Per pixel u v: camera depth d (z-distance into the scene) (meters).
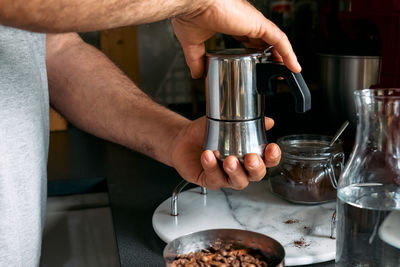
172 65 1.92
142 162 1.14
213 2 0.49
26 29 0.44
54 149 1.27
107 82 0.85
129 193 0.95
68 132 1.44
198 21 0.52
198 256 0.59
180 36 0.56
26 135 0.65
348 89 1.05
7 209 0.63
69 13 0.43
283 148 0.83
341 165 0.82
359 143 0.59
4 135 0.62
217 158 0.58
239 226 0.77
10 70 0.63
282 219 0.79
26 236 0.67
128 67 1.88
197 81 1.74
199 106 1.86
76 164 1.14
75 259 1.07
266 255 0.60
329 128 1.12
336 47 1.10
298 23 1.67
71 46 0.89
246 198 0.87
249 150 0.57
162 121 0.76
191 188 0.96
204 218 0.80
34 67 0.67
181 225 0.78
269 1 1.71
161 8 0.46
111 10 0.44
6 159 0.62
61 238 1.06
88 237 1.07
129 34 1.85
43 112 0.73
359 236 0.55
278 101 1.46
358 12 1.01
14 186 0.64
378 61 1.01
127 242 0.76
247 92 0.55
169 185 0.98
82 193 1.05
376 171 0.57
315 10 1.67
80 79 0.85
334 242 0.70
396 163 0.57
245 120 0.56
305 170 0.81
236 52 0.56
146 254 0.72
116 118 0.81
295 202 0.83
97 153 1.22
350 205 0.55
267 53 0.57
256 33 0.53
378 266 0.55
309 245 0.70
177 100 1.96
